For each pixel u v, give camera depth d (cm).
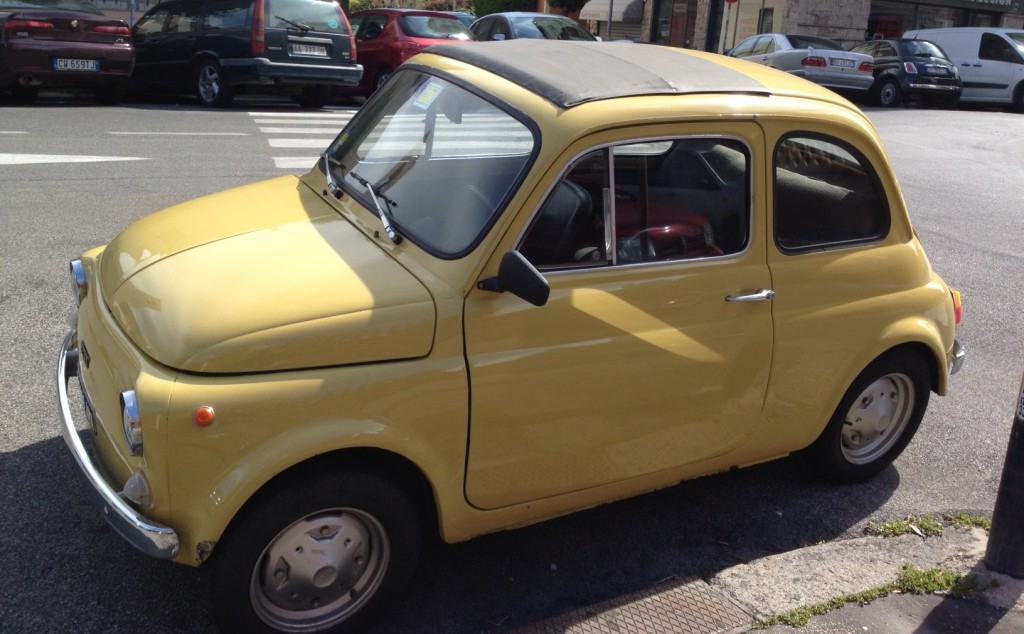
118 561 339
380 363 282
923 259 412
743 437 368
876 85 2139
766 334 356
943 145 1477
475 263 296
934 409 530
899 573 359
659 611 334
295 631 296
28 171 878
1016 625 335
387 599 310
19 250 655
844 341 379
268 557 284
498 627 323
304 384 271
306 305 280
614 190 320
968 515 416
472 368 294
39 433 421
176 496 264
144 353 277
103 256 354
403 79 398
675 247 337
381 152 365
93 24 1277
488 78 346
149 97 1597
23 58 1223
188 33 1434
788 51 1973
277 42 1384
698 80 351
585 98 317
